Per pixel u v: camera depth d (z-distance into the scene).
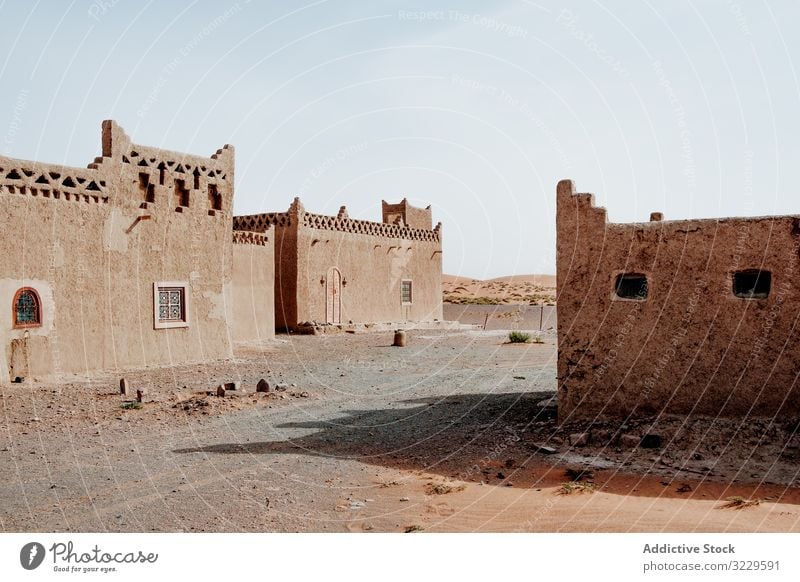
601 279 10.80
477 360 21.39
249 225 31.58
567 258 11.08
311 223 30.81
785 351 9.45
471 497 7.91
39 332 15.92
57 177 16.52
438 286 40.44
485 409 13.14
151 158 19.05
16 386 14.80
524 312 55.75
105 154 17.97
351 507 7.61
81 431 11.08
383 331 33.69
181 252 19.89
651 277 10.42
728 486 7.92
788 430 9.16
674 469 8.65
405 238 37.41
